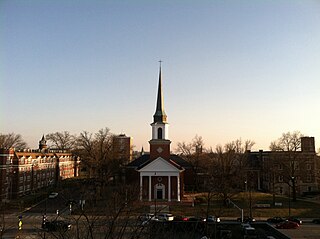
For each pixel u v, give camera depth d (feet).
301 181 270.05
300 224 151.02
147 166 212.64
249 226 132.67
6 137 402.31
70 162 374.63
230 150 248.73
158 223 83.25
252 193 244.01
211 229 121.39
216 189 194.90
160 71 233.14
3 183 204.95
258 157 315.37
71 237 74.33
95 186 191.72
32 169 251.39
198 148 289.94
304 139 275.80
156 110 228.02
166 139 222.28
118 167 257.96
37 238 100.58
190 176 271.69
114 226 62.75
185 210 178.29
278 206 192.34
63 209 183.11
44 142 411.54
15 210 179.73
